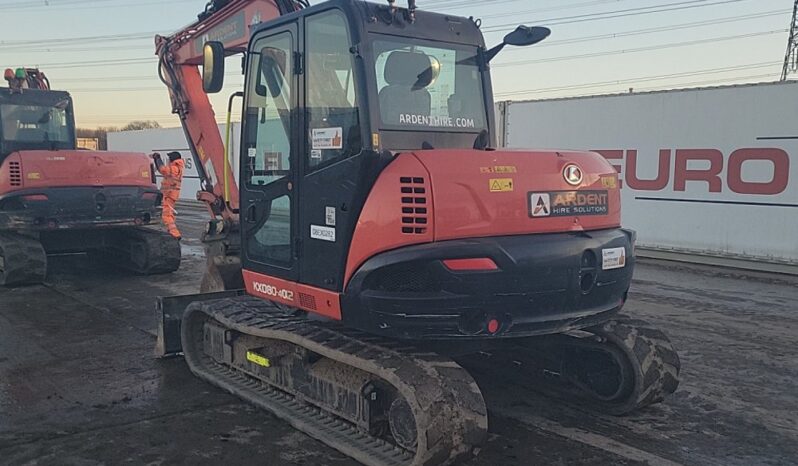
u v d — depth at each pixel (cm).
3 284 954
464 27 455
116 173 995
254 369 518
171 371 586
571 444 440
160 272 1069
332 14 411
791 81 1029
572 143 1325
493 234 384
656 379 467
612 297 427
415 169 372
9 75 1054
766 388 547
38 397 522
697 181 1152
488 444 439
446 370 382
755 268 1095
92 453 423
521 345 493
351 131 396
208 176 700
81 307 834
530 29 455
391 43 412
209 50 513
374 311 382
